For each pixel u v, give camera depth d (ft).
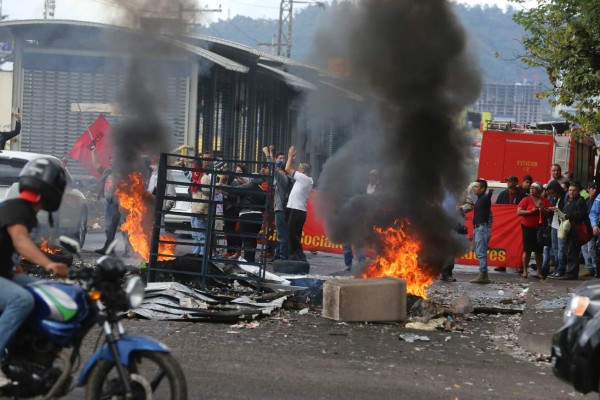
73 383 31.99
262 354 41.24
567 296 65.16
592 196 89.40
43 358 27.04
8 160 75.82
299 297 57.57
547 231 83.25
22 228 26.63
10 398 27.35
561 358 30.76
